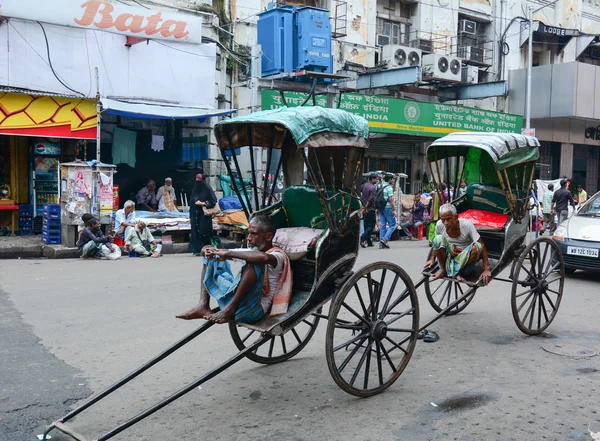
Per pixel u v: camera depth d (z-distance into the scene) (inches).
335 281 175.5
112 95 518.3
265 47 600.1
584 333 240.2
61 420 140.9
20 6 460.1
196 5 580.7
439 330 243.8
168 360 201.2
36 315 257.6
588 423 151.8
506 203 264.2
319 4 713.0
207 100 573.0
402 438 142.9
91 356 204.2
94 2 490.6
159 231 480.1
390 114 658.8
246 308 156.8
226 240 521.0
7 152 519.2
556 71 848.9
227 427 149.9
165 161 578.2
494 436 144.0
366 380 169.8
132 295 298.0
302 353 212.1
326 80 593.6
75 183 442.3
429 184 730.2
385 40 785.6
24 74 474.6
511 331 242.2
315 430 147.6
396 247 525.7
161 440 142.9
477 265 245.8
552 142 943.0
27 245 455.2
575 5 981.8
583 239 354.3
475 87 773.3
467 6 853.2
